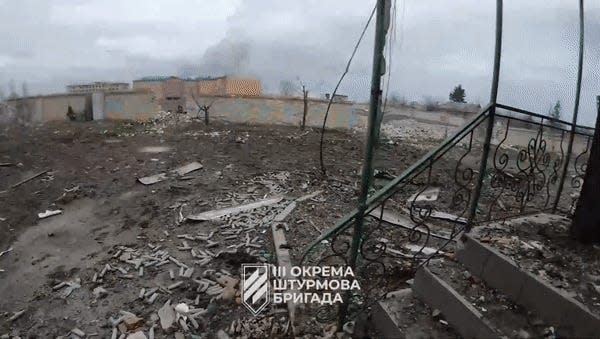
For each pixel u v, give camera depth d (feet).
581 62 11.44
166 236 18.78
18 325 12.87
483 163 9.16
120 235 19.35
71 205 23.75
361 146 41.09
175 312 12.80
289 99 54.13
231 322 12.09
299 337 9.56
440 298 8.30
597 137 8.73
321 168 30.42
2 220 21.30
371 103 7.18
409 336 7.70
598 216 8.89
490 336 6.98
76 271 16.06
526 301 7.57
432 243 16.06
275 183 26.37
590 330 6.49
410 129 53.83
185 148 37.83
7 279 15.76
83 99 56.54
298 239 16.44
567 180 25.61
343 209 20.85
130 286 14.56
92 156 34.71
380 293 10.68
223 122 55.01
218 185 26.32
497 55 8.32
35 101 53.52
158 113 59.72
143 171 29.86
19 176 29.04
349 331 9.27
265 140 42.52
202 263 15.72
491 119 8.76
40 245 18.80
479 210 20.52
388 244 15.57
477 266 8.77
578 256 8.55
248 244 16.98
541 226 10.19
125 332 12.03
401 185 8.54
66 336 12.16
